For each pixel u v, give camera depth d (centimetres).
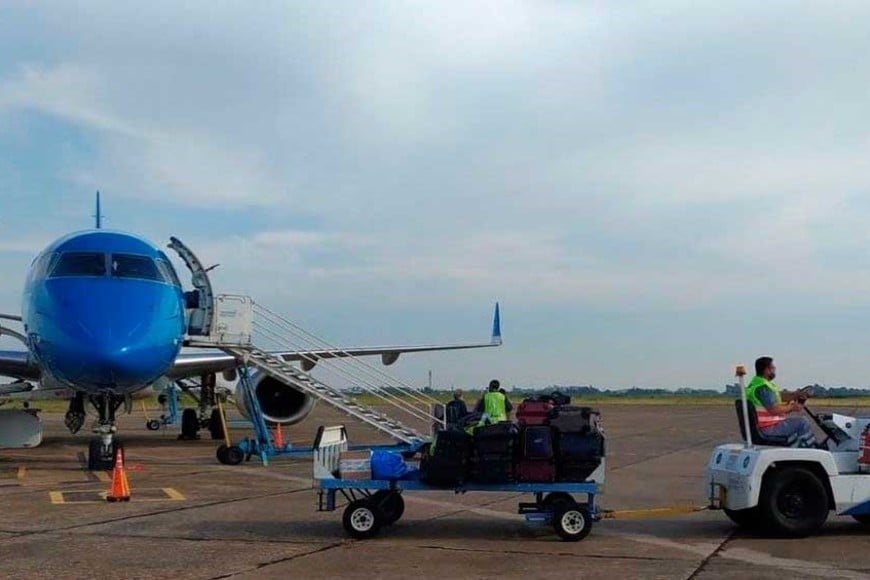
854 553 945
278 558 908
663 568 862
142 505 1303
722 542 1016
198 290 2025
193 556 915
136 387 1634
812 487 1038
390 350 2502
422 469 1059
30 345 1762
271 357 2105
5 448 2281
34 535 1041
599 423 1077
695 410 6925
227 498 1388
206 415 2848
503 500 1378
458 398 2172
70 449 2420
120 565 866
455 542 1012
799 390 1144
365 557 916
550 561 898
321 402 2072
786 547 983
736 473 1048
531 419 1059
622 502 1352
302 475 1761
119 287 1642
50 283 1653
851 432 1122
